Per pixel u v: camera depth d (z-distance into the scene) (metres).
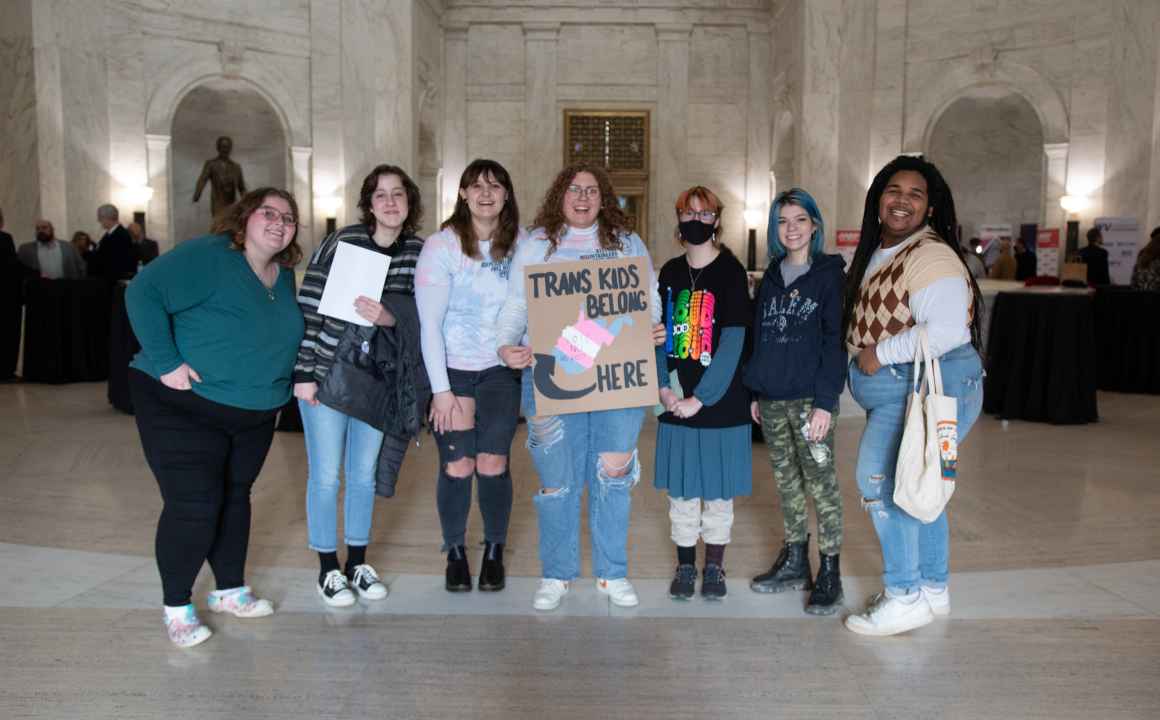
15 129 11.66
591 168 3.24
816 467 3.30
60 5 11.80
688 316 3.34
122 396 7.54
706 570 3.46
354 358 3.26
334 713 2.52
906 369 3.00
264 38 13.87
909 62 13.98
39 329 9.13
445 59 17.31
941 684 2.72
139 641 3.00
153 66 13.12
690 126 17.38
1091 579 3.65
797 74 14.77
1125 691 2.68
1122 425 7.29
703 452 3.33
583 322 3.20
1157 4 11.70
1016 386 7.45
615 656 2.91
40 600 3.36
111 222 9.86
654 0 17.08
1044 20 12.78
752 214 17.34
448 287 3.26
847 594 3.49
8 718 2.47
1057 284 8.39
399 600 3.42
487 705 2.58
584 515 4.69
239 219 3.02
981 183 15.77
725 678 2.76
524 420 7.56
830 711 2.55
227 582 3.22
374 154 14.45
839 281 3.24
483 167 3.21
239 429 3.07
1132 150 12.07
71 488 5.09
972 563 3.88
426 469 5.66
